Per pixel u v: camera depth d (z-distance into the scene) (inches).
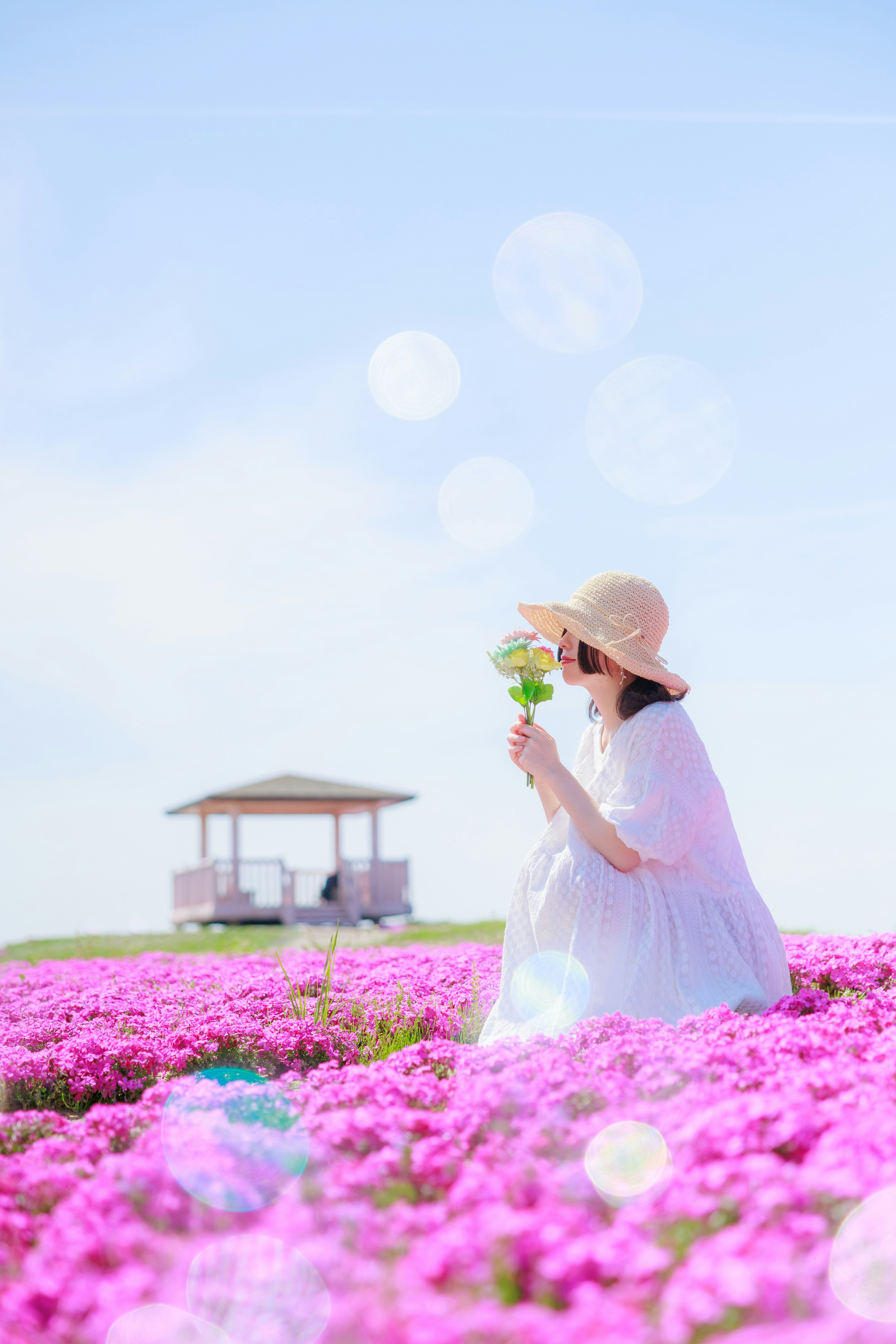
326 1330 67.9
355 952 353.4
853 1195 78.0
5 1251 87.7
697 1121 94.9
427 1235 81.8
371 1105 118.0
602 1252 73.3
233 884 1040.8
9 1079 169.3
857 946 231.8
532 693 166.9
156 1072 176.7
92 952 513.7
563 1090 113.7
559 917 159.6
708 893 163.3
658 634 175.2
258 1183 96.4
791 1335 61.1
